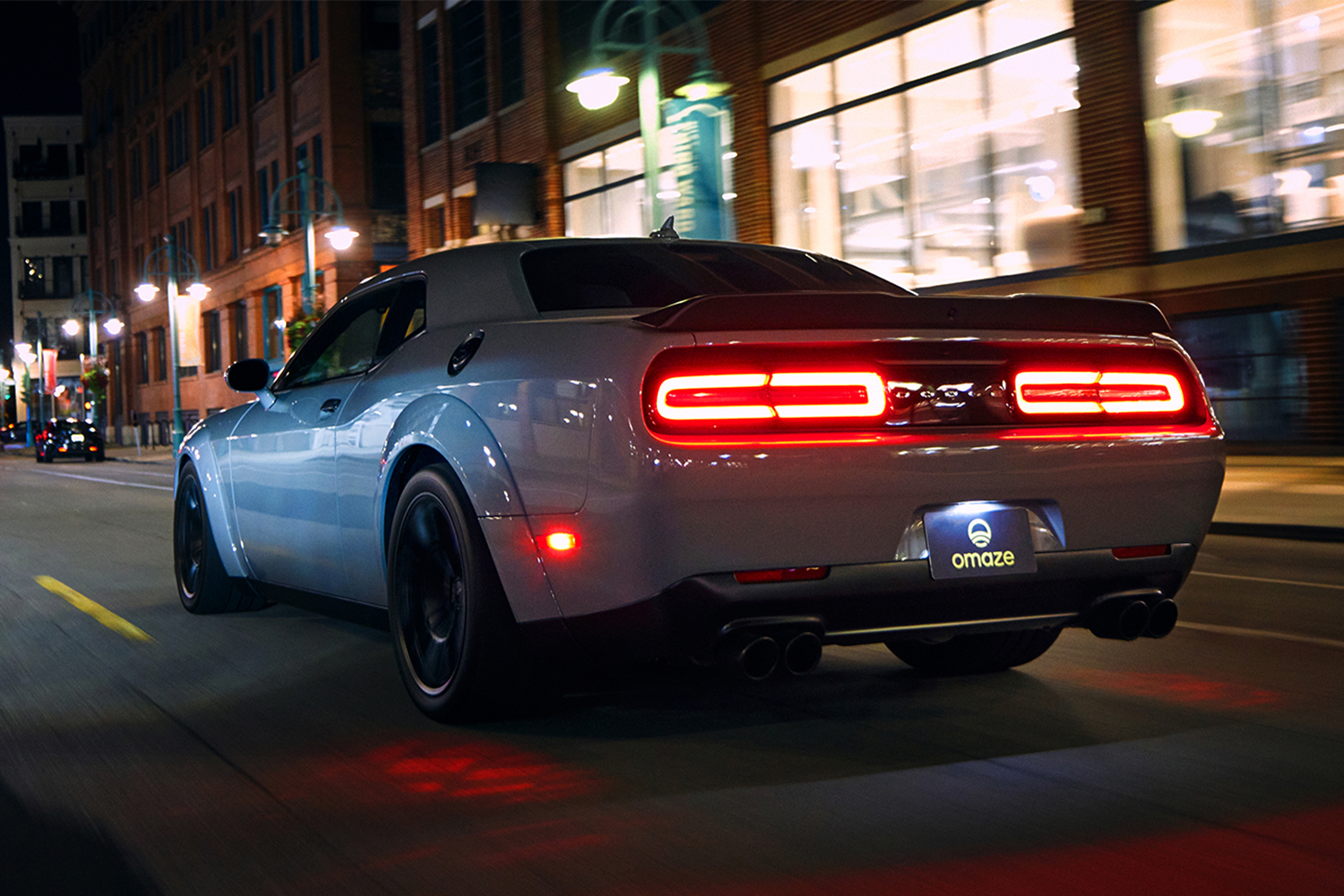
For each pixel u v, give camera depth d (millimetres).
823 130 21781
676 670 4973
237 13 49406
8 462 44312
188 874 2998
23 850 3199
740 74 23094
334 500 4867
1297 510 11016
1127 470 3877
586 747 3955
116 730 4395
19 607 7559
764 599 3523
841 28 21016
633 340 3555
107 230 69250
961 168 19281
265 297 48750
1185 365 4070
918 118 19938
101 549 11031
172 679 5227
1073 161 17594
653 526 3447
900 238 20422
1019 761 3715
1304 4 14945
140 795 3635
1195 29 16219
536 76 28609
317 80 42656
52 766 3963
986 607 3779
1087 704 4410
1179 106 16453
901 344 3635
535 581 3754
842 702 4484
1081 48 17375
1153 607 3996
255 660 5555
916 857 2953
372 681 5047
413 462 4391
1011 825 3156
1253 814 3213
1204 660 5180
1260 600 6895
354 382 4895
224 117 52000
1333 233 14836
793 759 3777
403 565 4316
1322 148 14898
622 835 3156
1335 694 4555
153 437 62281
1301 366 15430
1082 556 3838
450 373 4191
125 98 65688
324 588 5219
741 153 23172
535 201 28672
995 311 3766
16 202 87375
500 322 4227
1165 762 3688
